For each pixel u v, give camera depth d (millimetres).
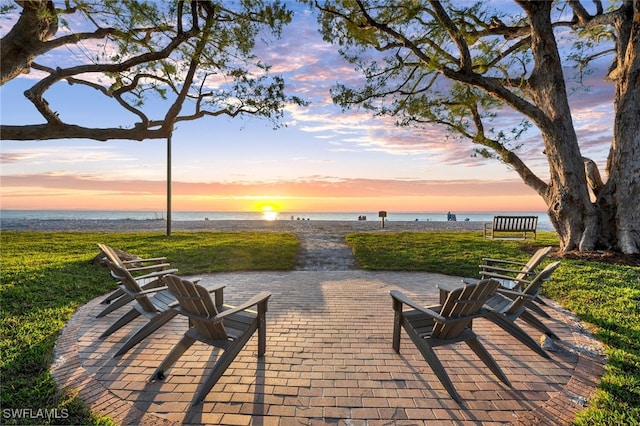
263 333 3535
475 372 3258
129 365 3332
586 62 12094
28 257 8492
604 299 5340
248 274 7840
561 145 9273
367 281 7113
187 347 3180
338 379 3107
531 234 15375
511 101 9148
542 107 9891
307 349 3730
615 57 9844
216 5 5395
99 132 4344
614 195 8977
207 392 2801
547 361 3475
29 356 3430
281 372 3221
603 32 11055
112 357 3494
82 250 10008
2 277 6219
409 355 3605
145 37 5578
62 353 3580
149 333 3643
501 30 10625
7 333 3988
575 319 4672
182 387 2955
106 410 2621
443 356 3584
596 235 9125
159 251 10062
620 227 8789
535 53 9766
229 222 27203
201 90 6273
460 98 10953
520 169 10594
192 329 3230
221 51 5746
